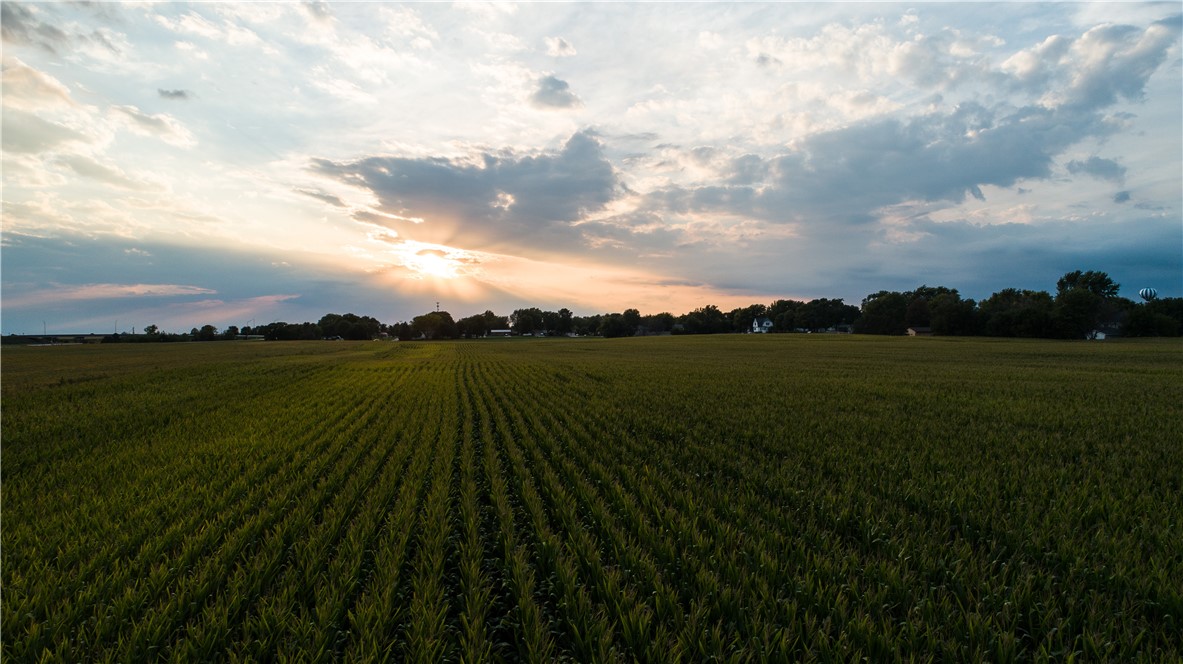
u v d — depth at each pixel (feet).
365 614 14.71
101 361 170.09
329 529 21.56
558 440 40.98
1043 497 23.89
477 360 167.02
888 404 57.72
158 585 16.62
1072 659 11.89
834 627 14.03
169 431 47.39
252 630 14.51
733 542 19.17
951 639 12.91
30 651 13.41
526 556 19.07
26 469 34.22
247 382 94.94
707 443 38.63
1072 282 395.55
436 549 19.10
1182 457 31.40
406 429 47.57
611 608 15.23
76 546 19.90
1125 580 15.58
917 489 25.21
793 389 73.10
